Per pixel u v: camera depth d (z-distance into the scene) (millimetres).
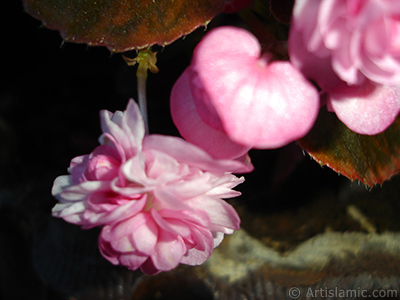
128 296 135
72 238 141
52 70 136
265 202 149
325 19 82
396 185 147
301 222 147
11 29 133
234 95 92
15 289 149
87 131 138
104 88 136
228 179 97
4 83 141
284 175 134
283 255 143
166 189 93
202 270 138
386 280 137
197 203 99
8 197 147
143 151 92
